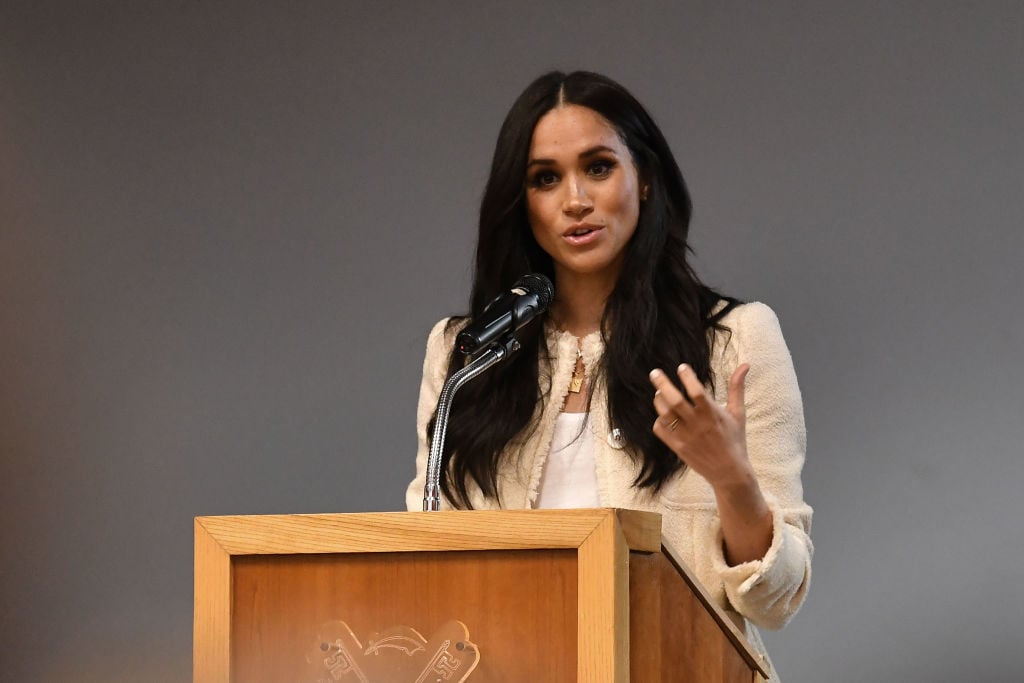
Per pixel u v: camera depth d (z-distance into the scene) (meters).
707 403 5.70
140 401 16.42
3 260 16.91
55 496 16.48
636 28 15.15
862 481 13.83
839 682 13.62
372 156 16.16
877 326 13.98
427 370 8.64
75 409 16.58
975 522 13.49
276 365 16.14
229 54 16.69
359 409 15.84
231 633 5.69
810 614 13.77
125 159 16.83
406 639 5.44
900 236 14.02
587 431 7.88
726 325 7.90
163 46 16.84
